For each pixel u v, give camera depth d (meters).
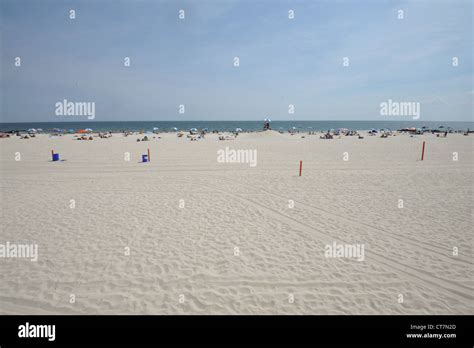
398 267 5.01
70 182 11.83
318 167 15.52
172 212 7.88
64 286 4.43
